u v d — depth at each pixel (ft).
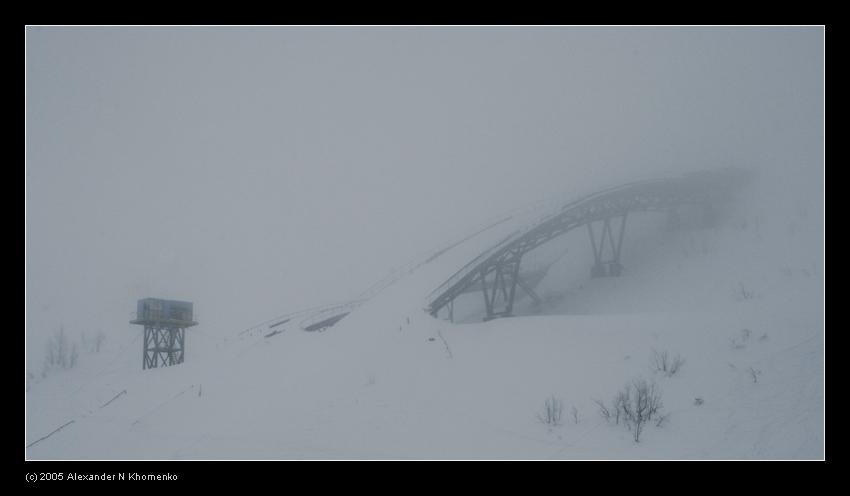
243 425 90.94
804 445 57.77
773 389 70.69
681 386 78.33
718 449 61.26
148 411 111.34
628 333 103.55
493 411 84.33
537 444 70.49
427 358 114.93
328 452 75.20
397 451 73.72
